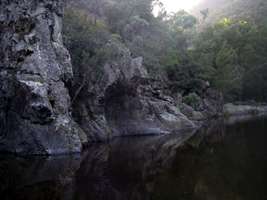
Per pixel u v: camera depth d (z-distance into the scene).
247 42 92.62
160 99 51.00
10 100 27.23
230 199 14.88
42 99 26.17
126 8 65.81
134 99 44.16
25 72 27.20
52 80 28.05
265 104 86.50
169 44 72.38
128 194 16.06
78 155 26.89
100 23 51.88
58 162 23.73
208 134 41.00
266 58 90.75
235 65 85.81
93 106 36.41
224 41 86.50
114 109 42.19
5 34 28.11
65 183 17.92
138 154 27.88
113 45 40.41
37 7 28.59
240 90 84.69
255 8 143.25
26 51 27.53
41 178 18.97
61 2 30.91
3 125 27.33
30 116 26.38
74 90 34.50
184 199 15.17
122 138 39.53
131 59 42.72
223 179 18.45
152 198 15.29
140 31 66.00
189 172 20.59
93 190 16.66
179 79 62.03
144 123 44.31
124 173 20.66
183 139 37.75
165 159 25.38
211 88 69.62
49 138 26.77
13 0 28.11
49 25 29.30
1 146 27.08
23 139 26.52
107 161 24.59
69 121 28.50
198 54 74.25
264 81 88.38
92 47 37.38
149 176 19.84
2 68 27.72
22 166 22.09
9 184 17.53
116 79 38.66
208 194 15.77
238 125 49.62
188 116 55.03
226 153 26.27
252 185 17.03
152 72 52.44
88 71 35.50
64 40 34.78
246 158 23.77
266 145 29.45
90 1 58.22
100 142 35.28
